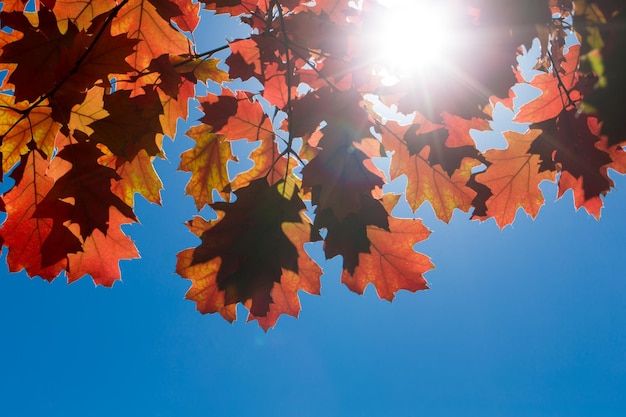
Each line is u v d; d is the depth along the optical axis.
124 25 0.78
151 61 0.75
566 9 0.72
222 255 0.75
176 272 0.75
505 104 0.71
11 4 0.73
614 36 0.53
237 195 0.76
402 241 0.74
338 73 0.72
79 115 0.73
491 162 0.81
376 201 0.72
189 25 0.78
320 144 0.71
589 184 0.75
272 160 0.80
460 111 0.68
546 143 0.75
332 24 0.72
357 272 0.75
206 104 0.79
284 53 0.74
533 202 0.81
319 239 0.73
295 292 0.76
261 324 0.77
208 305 0.76
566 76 0.76
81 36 0.69
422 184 0.78
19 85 0.69
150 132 0.73
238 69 0.76
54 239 0.72
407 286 0.75
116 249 0.77
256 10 0.77
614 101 0.54
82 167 0.72
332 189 0.71
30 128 0.72
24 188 0.73
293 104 0.72
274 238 0.75
